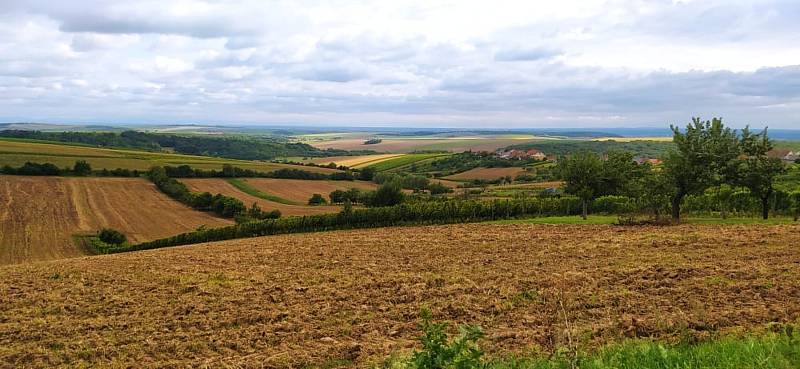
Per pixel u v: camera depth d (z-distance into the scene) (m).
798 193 49.16
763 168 43.69
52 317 22.83
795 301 16.81
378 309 20.12
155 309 23.06
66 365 16.22
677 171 45.72
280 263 34.69
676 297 18.31
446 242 40.44
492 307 18.97
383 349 14.80
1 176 95.25
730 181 45.12
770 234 33.66
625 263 26.31
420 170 144.75
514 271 26.11
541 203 60.75
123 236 70.81
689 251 28.92
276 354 15.23
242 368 14.22
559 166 54.34
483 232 46.03
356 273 28.75
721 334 12.66
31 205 82.50
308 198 98.12
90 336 19.27
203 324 19.75
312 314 20.06
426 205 61.22
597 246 33.06
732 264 24.12
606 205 59.50
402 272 28.17
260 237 59.03
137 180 104.06
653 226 43.34
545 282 22.59
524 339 13.92
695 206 53.44
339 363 14.03
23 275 35.25
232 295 24.81
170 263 37.62
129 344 17.73
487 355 12.16
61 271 36.16
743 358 9.12
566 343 12.55
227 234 64.31
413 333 16.59
